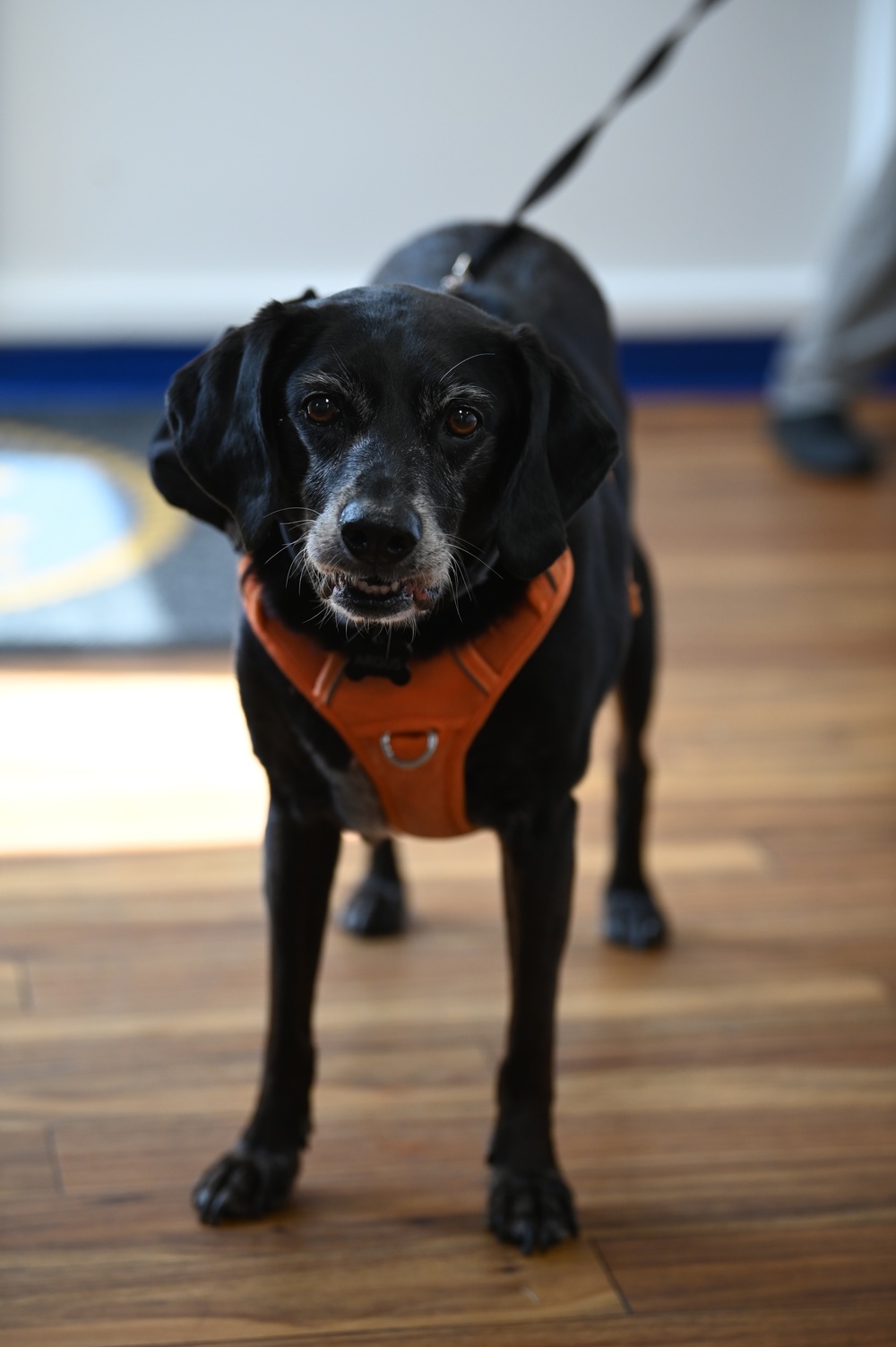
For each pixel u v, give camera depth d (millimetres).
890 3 4500
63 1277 1516
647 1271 1551
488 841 2441
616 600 1716
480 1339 1456
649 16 4562
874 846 2432
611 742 2697
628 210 4750
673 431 4547
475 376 1423
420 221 4715
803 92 4676
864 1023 1985
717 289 4785
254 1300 1496
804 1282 1538
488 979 2066
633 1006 2020
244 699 1554
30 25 4395
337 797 1585
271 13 4461
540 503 1441
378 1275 1536
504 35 4539
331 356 1399
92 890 2236
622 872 2186
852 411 4730
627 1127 1776
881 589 3467
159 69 4484
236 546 1595
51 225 4598
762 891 2305
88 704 2807
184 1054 1880
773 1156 1730
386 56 4531
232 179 4609
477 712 1479
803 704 2920
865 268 4062
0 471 3836
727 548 3674
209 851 2354
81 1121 1751
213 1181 1617
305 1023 1650
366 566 1356
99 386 4715
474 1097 1821
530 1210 1584
